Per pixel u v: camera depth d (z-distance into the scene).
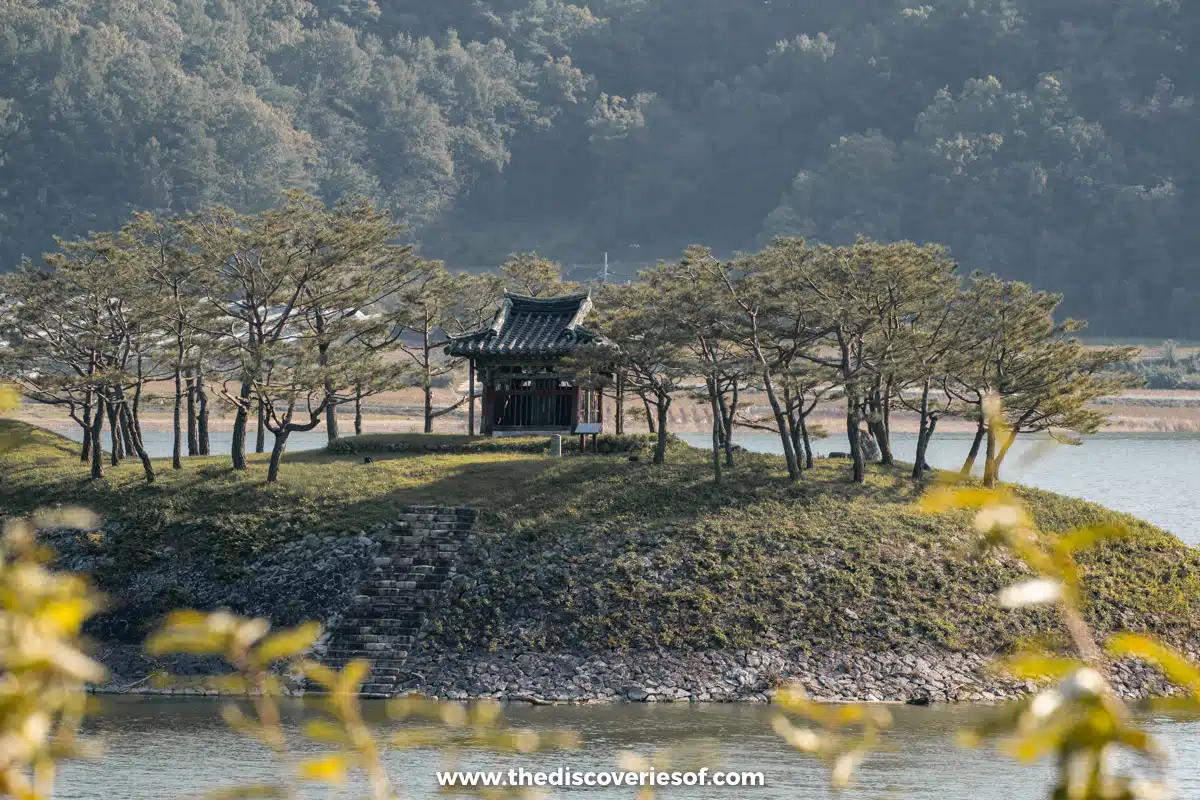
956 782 69.62
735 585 99.25
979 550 11.40
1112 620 99.62
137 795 65.00
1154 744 9.18
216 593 102.25
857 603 98.19
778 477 118.38
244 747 75.94
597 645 94.25
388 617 98.19
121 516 110.88
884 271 118.38
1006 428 12.11
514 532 105.75
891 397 135.38
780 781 69.25
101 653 97.25
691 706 88.12
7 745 8.72
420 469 118.81
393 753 73.38
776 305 119.12
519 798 20.70
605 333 120.44
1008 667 10.87
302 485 114.44
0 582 9.08
